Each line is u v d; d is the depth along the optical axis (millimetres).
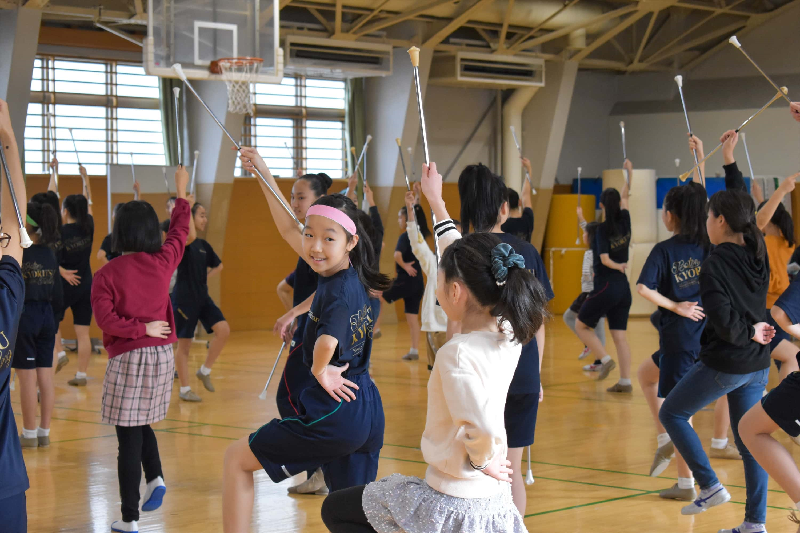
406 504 1960
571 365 8219
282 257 11516
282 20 10086
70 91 10172
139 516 3734
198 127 10648
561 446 5051
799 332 3037
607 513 3775
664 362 4094
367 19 9969
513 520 1962
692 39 13133
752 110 12883
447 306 2045
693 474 3621
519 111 12484
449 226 2512
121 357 3379
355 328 2576
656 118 13867
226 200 10672
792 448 4961
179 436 5344
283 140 11633
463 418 1853
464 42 11398
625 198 7012
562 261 12688
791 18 12602
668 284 4051
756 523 3320
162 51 6812
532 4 10461
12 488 2090
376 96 11578
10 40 8648
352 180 6047
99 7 8695
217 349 6746
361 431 2566
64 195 10047
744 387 3465
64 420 5820
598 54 12883
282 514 3814
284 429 2516
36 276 4926
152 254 3477
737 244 3412
